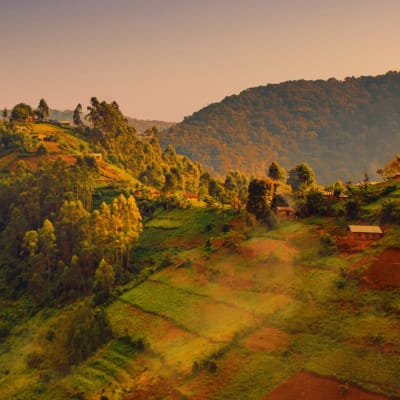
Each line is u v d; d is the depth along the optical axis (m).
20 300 123.94
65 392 72.81
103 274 110.88
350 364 57.56
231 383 62.03
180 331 79.75
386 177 145.25
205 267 101.12
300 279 81.44
